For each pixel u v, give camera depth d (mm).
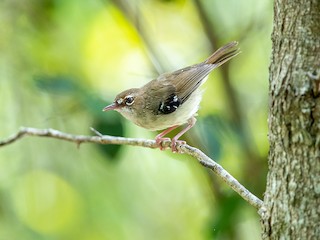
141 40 14312
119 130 11000
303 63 6035
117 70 15219
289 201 6113
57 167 14500
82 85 11773
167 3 13375
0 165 14367
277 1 6309
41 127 13852
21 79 14211
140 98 10602
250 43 14961
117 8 13781
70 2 14945
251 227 14422
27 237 14398
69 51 15195
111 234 14758
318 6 6027
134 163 14836
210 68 10617
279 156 6215
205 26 13906
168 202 14891
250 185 12203
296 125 6039
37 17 14781
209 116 11750
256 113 14422
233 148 12930
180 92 10562
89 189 14680
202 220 14188
